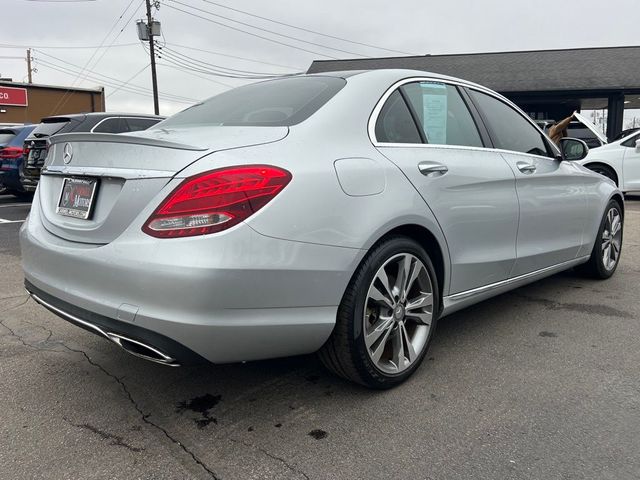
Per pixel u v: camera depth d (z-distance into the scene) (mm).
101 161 2414
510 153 3619
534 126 4109
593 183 4523
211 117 3012
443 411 2564
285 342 2318
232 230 2096
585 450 2244
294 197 2242
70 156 2617
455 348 3322
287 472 2113
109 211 2324
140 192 2217
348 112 2705
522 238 3613
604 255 4797
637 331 3600
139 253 2139
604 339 3461
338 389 2791
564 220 4062
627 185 10438
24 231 2846
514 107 3988
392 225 2574
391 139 2828
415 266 2795
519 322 3791
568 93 19328
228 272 2076
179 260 2064
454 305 3129
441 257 2951
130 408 2609
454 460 2184
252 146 2316
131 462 2178
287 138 2434
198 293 2053
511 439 2326
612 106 19297
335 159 2471
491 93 3789
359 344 2523
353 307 2475
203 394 2750
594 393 2732
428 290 2887
